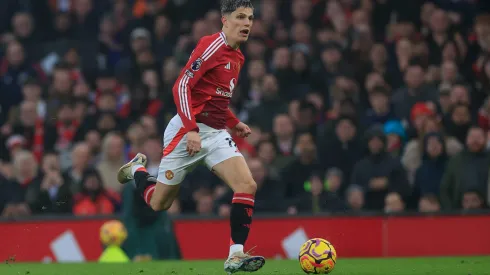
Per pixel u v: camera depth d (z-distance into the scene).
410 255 35.09
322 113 46.56
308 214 35.19
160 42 51.78
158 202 21.56
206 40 20.17
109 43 53.12
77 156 40.28
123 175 23.25
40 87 49.72
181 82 19.67
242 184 19.75
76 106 47.38
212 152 20.23
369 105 47.19
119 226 33.41
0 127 48.72
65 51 52.94
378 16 51.59
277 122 42.44
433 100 44.88
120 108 48.75
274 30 51.28
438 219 35.22
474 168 37.91
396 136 41.88
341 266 26.45
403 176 38.72
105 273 24.25
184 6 54.22
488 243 35.12
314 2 52.50
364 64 48.66
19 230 34.50
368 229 35.16
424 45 49.19
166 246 34.47
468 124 42.78
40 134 46.22
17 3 55.38
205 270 24.83
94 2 55.56
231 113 21.83
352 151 42.41
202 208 38.84
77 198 39.22
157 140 40.81
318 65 48.66
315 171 39.59
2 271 26.25
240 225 19.58
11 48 51.31
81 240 34.62
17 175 40.66
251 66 47.72
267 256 34.88
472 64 48.69
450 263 27.89
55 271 25.72
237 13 19.98
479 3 52.84
